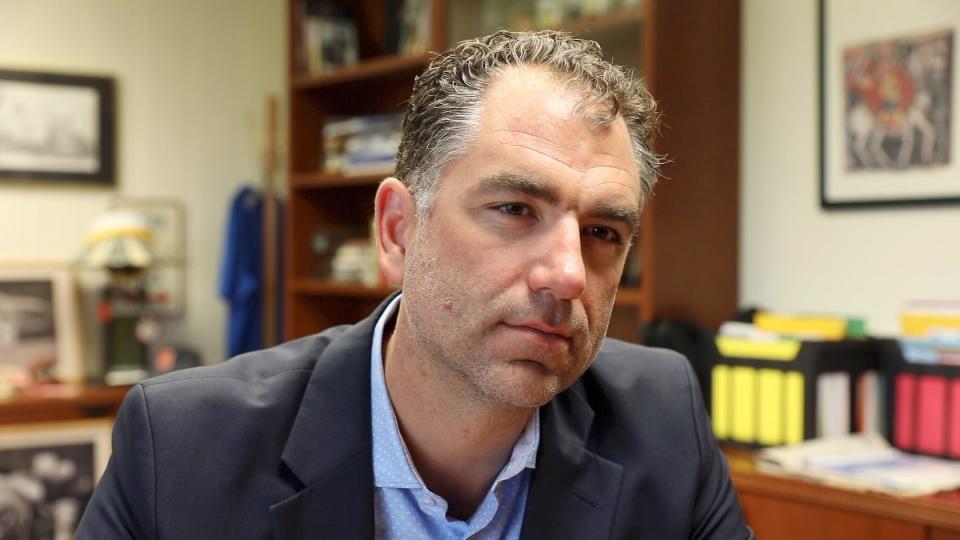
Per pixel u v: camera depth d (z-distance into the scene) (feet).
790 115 8.15
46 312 10.85
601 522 3.54
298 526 3.24
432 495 3.26
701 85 8.01
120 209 11.75
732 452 6.81
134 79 11.87
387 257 3.25
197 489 3.24
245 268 12.09
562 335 2.82
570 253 2.76
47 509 9.58
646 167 3.20
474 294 2.84
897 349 6.52
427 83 3.09
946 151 7.16
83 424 9.80
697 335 7.23
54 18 11.35
